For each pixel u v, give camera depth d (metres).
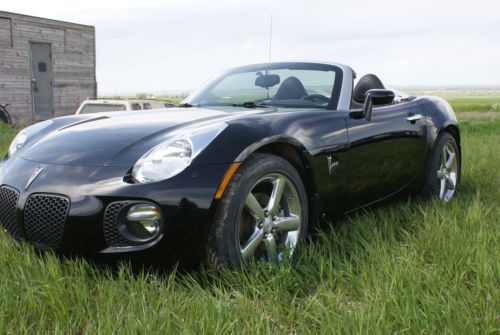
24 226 2.42
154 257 2.24
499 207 3.79
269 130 2.57
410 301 1.96
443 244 2.64
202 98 3.78
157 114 3.08
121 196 2.23
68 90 19.77
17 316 1.91
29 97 18.50
